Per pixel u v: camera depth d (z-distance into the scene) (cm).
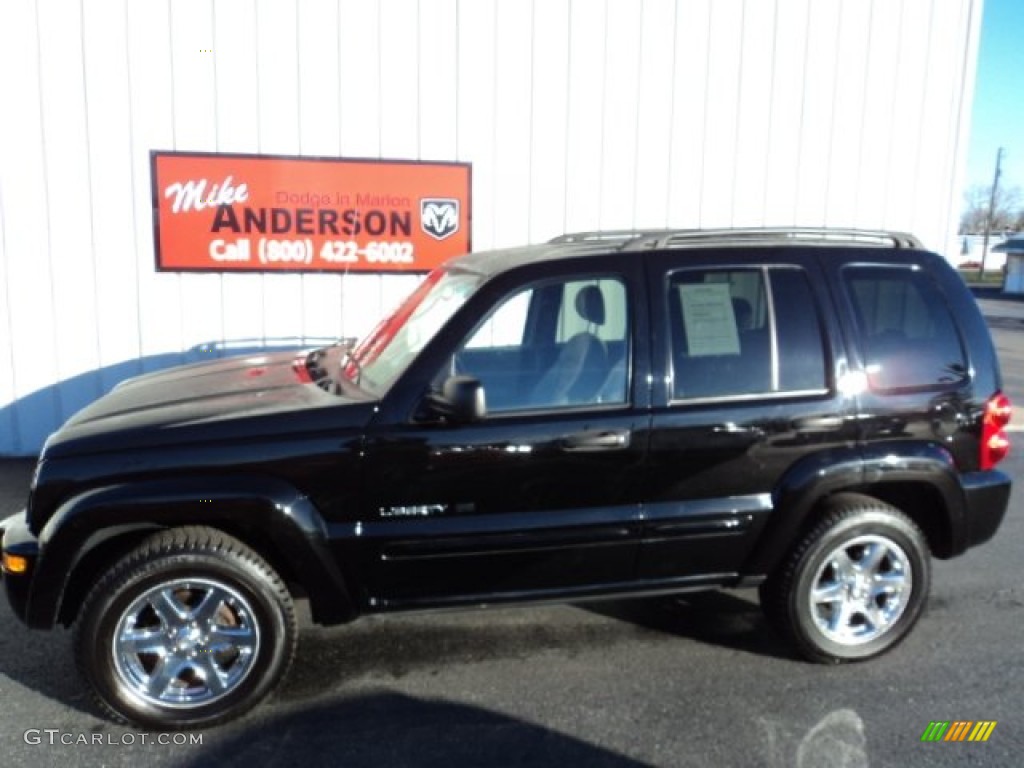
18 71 646
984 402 388
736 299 368
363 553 337
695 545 362
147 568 316
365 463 332
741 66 773
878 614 382
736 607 442
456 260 430
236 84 684
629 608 440
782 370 365
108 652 318
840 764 307
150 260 691
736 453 358
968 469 387
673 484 355
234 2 673
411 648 395
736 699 351
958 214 846
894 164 821
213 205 695
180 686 331
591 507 351
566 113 746
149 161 678
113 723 332
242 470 326
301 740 322
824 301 373
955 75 816
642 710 343
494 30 721
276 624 331
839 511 371
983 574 489
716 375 359
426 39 711
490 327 351
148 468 322
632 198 772
